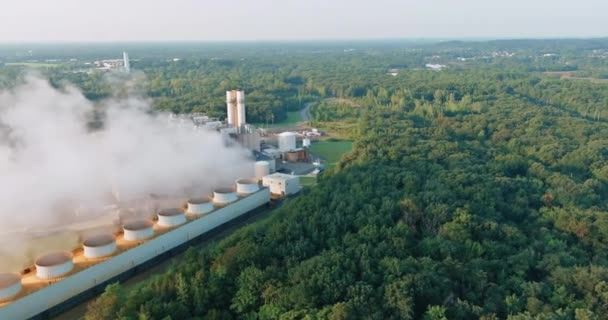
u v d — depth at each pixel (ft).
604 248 334.03
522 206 400.06
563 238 343.67
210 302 263.49
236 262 290.56
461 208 360.07
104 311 249.96
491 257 306.55
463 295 272.10
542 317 235.61
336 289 256.73
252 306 261.85
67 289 298.76
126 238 353.10
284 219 350.84
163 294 264.93
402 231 319.47
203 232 403.13
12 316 270.05
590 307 257.34
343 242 314.96
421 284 258.78
